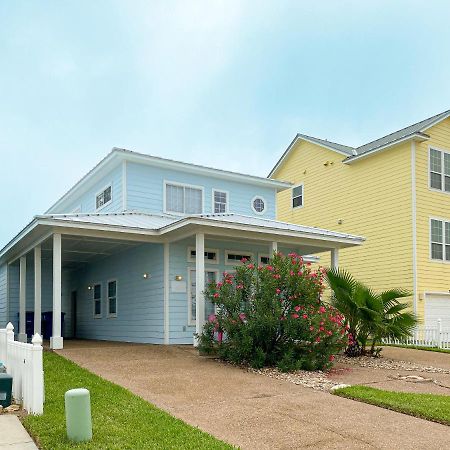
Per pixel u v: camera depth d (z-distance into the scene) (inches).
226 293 430.0
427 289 748.6
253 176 749.3
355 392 295.0
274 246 553.3
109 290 684.7
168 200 671.1
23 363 253.9
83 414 191.0
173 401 271.9
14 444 189.5
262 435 210.2
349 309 498.0
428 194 773.9
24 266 660.1
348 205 865.5
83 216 546.9
